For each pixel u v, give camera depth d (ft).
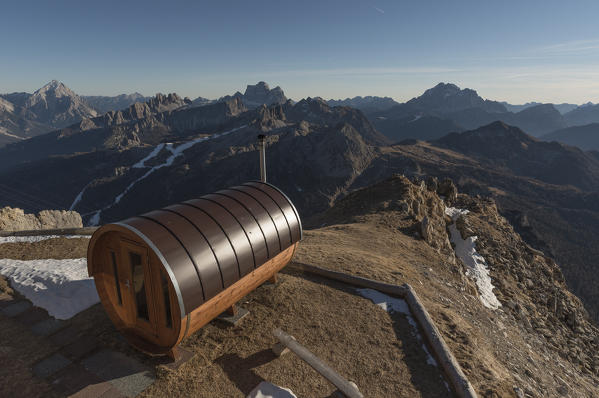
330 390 28.27
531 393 34.71
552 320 107.45
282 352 31.32
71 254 58.70
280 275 47.14
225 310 36.86
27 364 28.96
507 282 117.08
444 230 135.03
